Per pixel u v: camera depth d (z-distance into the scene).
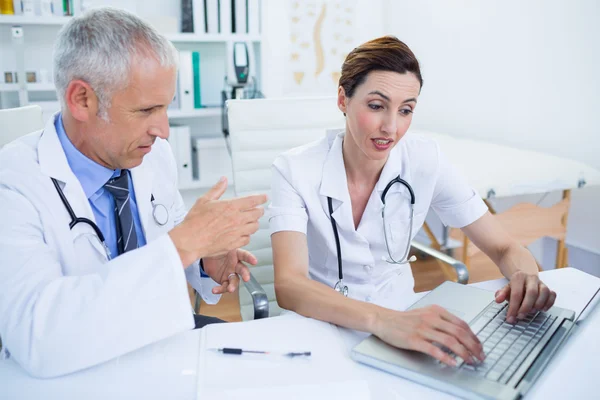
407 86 1.05
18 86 2.60
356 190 1.21
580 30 2.34
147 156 1.17
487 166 2.10
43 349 0.74
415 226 1.27
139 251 0.81
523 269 1.14
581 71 2.36
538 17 2.52
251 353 0.81
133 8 2.87
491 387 0.70
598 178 2.14
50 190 0.95
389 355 0.78
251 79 2.98
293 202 1.17
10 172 0.93
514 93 2.71
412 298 1.05
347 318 0.88
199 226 0.83
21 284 0.80
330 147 1.22
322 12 3.20
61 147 0.97
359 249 1.20
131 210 1.12
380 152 1.11
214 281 1.20
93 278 0.79
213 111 2.93
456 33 3.01
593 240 2.47
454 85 3.10
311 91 3.28
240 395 0.70
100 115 0.88
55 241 0.95
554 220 2.15
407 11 3.33
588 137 2.38
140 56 0.85
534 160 2.18
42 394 0.71
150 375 0.75
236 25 2.92
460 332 0.79
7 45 2.74
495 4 2.74
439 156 1.26
